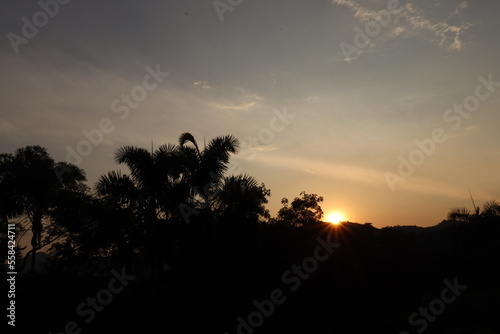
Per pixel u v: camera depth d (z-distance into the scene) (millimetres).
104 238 17359
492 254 25828
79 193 33906
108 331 17016
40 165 33844
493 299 17375
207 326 16625
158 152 17594
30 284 20500
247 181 17875
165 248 17141
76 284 21625
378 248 24688
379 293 20828
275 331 17281
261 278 18500
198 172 17469
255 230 18719
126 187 16938
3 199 31656
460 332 15352
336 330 17266
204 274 17312
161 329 16531
